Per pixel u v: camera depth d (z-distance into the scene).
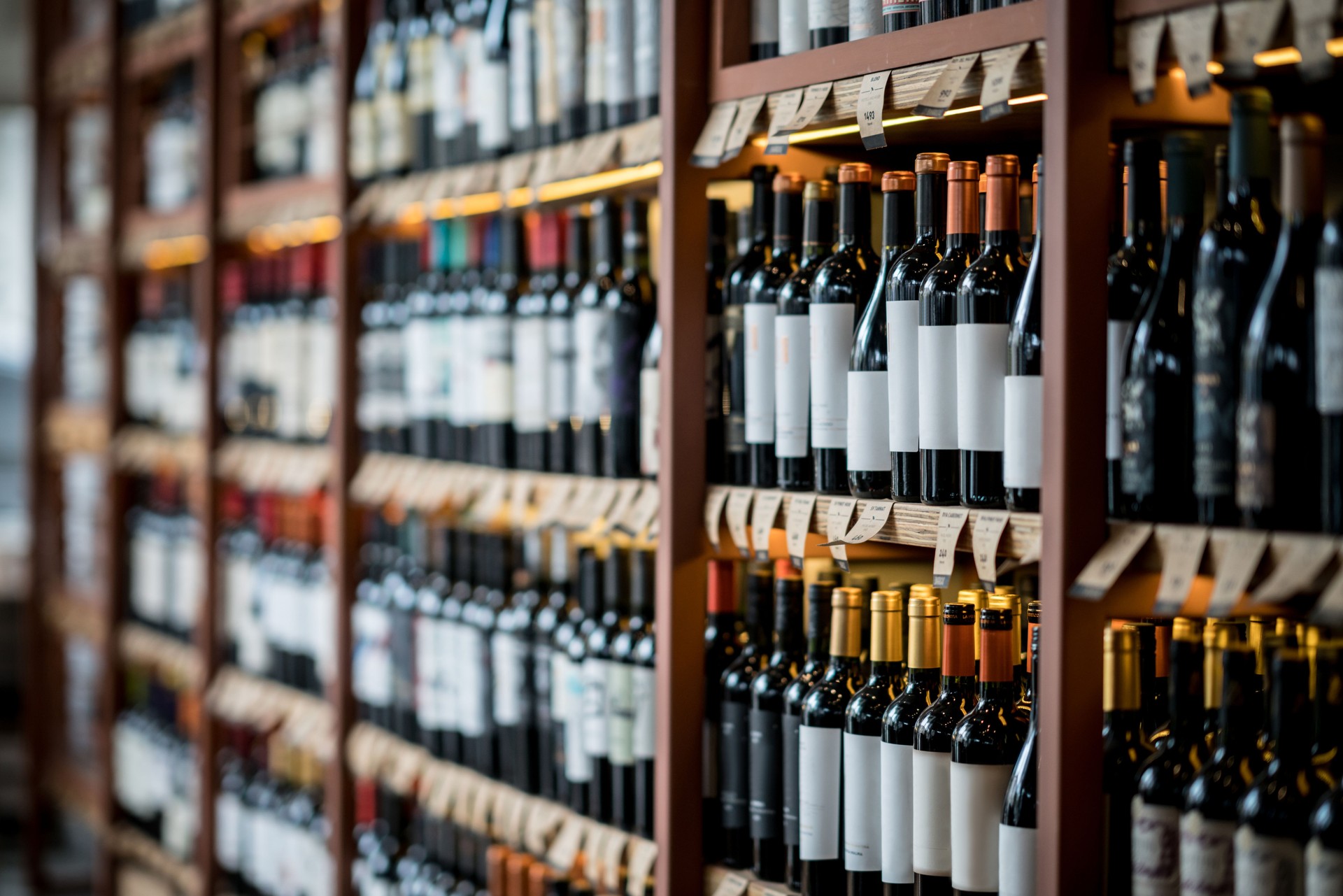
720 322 2.07
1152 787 1.41
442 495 2.60
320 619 3.21
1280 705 1.30
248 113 3.61
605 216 2.25
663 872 2.03
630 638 2.18
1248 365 1.31
